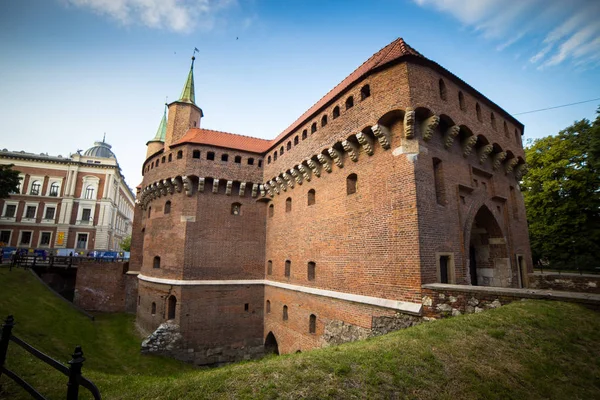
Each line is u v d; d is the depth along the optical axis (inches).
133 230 1434.5
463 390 249.8
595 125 1229.7
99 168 2455.7
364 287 619.5
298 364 283.0
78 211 2359.7
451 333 337.1
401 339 333.4
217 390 247.8
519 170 869.8
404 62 587.5
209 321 952.3
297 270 862.5
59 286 1439.5
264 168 1097.4
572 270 1168.2
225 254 1016.9
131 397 257.9
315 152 795.4
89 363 735.7
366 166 661.3
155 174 1133.7
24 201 2283.5
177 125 1198.3
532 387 255.6
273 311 964.0
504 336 322.0
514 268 768.9
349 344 368.2
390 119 605.9
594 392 249.3
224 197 1051.9
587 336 313.9
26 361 419.8
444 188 609.9
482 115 729.6
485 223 783.7
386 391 245.1
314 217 813.2
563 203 1221.7
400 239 554.9
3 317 779.4
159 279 1021.8
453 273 572.1
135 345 943.7
